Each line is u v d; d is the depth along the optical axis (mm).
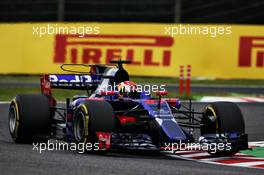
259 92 87250
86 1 120188
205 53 92375
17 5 120188
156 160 33219
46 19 119125
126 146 33531
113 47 93375
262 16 114312
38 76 103062
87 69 75750
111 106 34594
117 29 93500
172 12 116062
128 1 119438
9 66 96875
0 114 57938
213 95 82188
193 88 89812
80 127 35125
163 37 92875
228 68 92250
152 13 117750
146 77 98000
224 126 34719
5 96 75938
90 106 34094
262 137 46625
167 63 92688
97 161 31688
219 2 115875
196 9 116188
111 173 28156
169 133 33219
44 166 29766
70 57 93688
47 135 39344
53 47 94500
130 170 29078
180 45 92625
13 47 96875
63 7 114812
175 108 37469
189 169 30000
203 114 36594
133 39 93312
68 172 28172
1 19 120562
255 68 91688
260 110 65500
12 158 32125
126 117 36812
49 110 39562
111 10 119938
